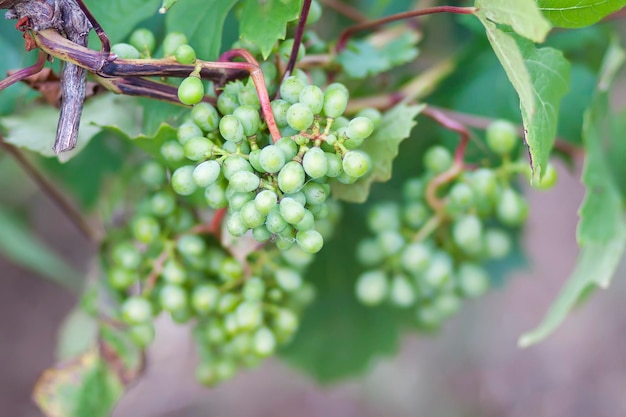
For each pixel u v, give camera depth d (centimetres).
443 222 69
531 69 54
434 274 68
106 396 68
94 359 68
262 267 63
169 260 63
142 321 63
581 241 66
